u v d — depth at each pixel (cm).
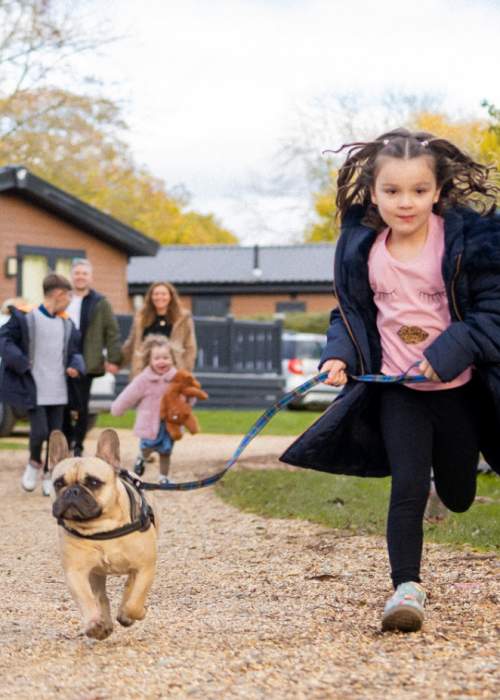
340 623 518
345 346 518
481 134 1238
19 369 1068
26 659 474
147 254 2747
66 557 482
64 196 2478
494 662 432
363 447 531
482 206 527
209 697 402
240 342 2545
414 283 506
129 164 4612
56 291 1091
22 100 3606
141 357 1148
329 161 4753
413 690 399
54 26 3262
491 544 722
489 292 494
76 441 1227
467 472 525
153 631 518
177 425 1108
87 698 408
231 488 1073
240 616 547
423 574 632
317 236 5281
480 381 510
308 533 821
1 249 2367
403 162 496
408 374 506
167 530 876
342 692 400
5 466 1358
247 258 4519
